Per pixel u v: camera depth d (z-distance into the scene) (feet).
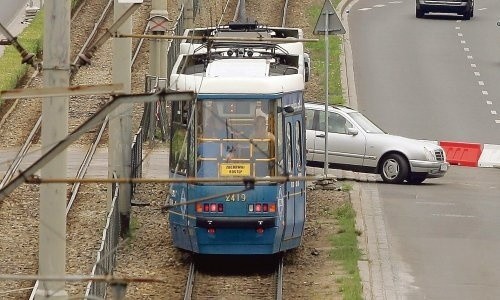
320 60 296.10
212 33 162.20
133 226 161.99
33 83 249.55
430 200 186.29
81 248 151.33
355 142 201.16
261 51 156.46
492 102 270.46
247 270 146.10
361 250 153.07
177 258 150.20
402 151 199.72
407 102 266.36
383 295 133.08
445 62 304.91
